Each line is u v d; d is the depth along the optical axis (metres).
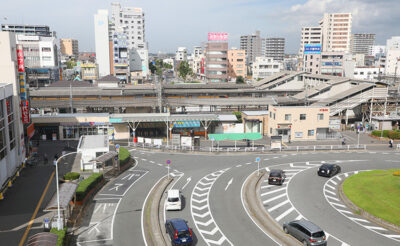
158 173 46.09
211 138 58.94
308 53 159.50
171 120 65.31
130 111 89.69
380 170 46.03
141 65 197.62
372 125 75.88
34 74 133.25
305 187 40.75
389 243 26.72
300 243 26.58
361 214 32.78
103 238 27.22
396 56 184.50
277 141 59.41
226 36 157.50
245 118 72.62
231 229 29.20
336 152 59.00
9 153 41.75
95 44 173.50
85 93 89.00
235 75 188.00
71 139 65.94
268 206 34.72
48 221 27.42
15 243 25.80
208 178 43.97
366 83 84.06
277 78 135.12
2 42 45.41
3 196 36.09
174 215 32.25
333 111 81.06
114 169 45.97
